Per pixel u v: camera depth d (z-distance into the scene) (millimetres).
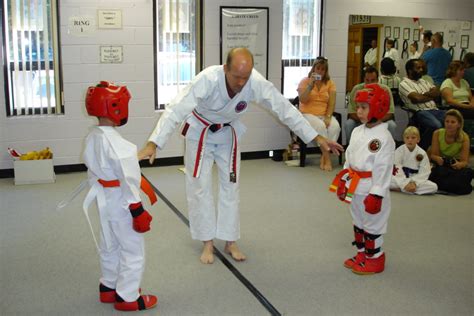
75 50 5020
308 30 5961
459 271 2814
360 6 6137
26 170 4676
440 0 6590
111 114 2107
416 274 2771
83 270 2787
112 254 2311
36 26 4867
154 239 3277
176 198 4230
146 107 5371
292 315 2305
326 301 2447
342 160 5824
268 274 2756
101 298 2395
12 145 4949
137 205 2123
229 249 3008
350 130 5707
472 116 5633
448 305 2418
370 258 2764
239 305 2400
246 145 5859
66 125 5102
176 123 2539
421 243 3244
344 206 4043
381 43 6312
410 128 4488
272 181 4859
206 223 2869
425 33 6566
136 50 5230
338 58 6148
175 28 5367
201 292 2533
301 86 5504
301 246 3178
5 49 4812
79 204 4039
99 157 2127
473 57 6359
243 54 2414
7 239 3248
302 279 2697
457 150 4641
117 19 5105
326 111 5562
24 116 4977
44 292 2514
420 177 4465
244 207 4008
